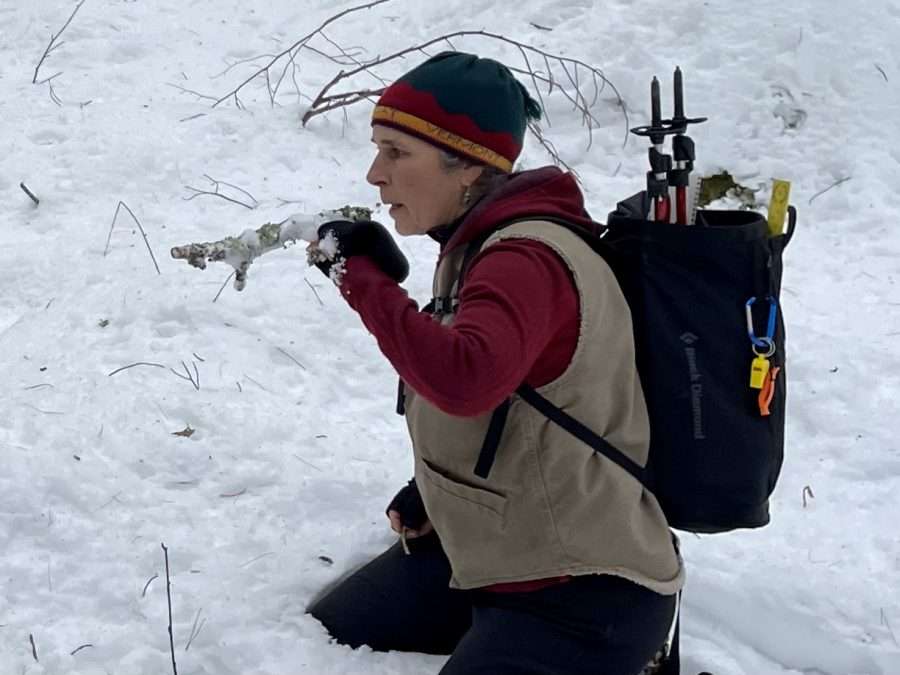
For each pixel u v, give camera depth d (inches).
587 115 224.8
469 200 95.5
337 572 119.9
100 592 114.9
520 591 96.6
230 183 204.4
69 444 132.9
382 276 88.0
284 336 161.9
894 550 130.7
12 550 119.6
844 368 164.4
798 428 155.0
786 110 222.1
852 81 224.1
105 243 182.1
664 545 97.0
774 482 97.8
